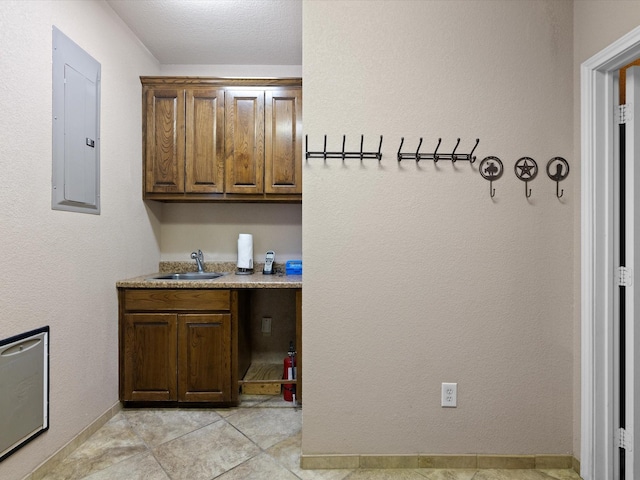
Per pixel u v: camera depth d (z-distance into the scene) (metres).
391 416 1.59
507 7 1.55
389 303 1.58
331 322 1.58
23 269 1.42
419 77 1.56
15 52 1.37
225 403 2.13
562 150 1.56
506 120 1.56
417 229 1.57
